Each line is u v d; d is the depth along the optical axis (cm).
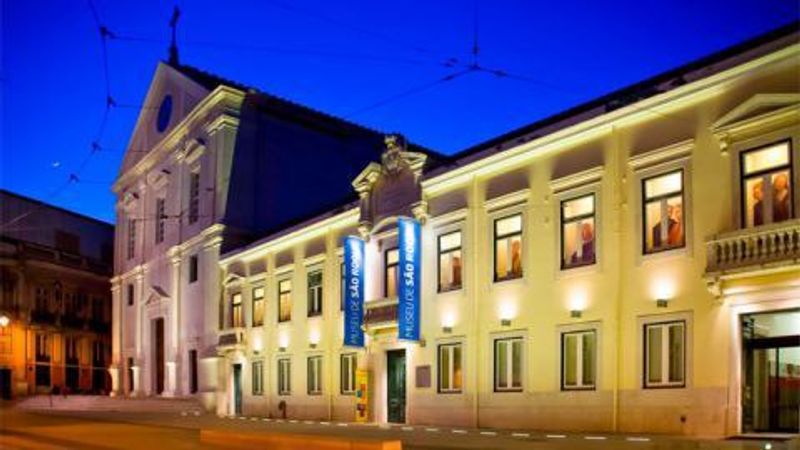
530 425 2128
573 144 2106
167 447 1717
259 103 4050
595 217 2028
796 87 1639
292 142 4134
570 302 2066
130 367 4966
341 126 4447
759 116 1677
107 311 6275
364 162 4444
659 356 1853
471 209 2392
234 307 3744
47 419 3100
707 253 1741
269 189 4000
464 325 2381
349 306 2780
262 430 2259
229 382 3712
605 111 2012
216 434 1805
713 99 1792
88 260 6072
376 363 2748
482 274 2342
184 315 4209
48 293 5731
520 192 2234
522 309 2203
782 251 1599
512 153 2256
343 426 2483
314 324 3127
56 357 5750
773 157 1673
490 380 2275
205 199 4041
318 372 3102
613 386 1928
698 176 1805
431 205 2559
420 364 2534
